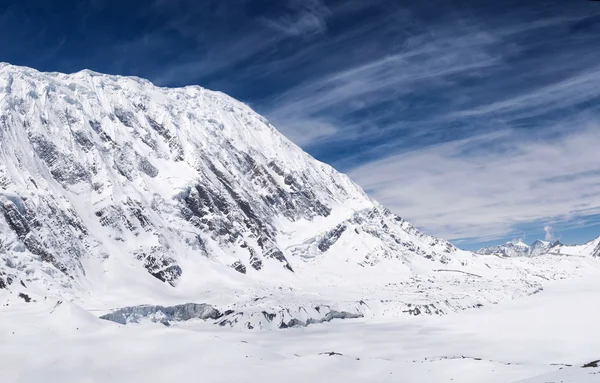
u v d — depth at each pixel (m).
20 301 134.75
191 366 93.06
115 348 99.69
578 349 162.25
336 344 173.38
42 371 86.31
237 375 90.12
